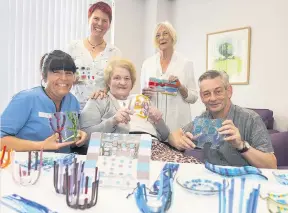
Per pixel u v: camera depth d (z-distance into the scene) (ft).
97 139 3.21
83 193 2.59
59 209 2.39
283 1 10.38
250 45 11.45
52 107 4.75
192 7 13.69
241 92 11.91
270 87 10.94
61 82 4.69
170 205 2.43
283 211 2.34
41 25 11.42
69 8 12.17
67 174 2.62
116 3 13.64
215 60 12.76
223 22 12.42
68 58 4.80
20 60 11.02
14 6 10.75
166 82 6.88
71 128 4.13
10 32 10.75
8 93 10.84
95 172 2.78
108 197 2.66
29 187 2.87
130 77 5.32
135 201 2.57
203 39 13.29
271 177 3.28
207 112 4.90
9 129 4.38
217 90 4.43
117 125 5.07
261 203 2.53
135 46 14.57
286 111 10.52
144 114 5.27
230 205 2.37
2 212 2.30
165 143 5.30
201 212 2.38
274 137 6.54
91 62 7.30
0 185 2.89
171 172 3.13
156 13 14.01
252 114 4.53
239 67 11.84
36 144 4.13
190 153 4.68
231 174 3.31
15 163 3.22
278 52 10.64
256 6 11.21
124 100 5.43
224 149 4.12
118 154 3.10
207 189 2.80
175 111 7.50
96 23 7.06
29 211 2.31
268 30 10.89
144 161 3.03
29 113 4.57
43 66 4.76
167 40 7.48
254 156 3.99
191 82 8.05
